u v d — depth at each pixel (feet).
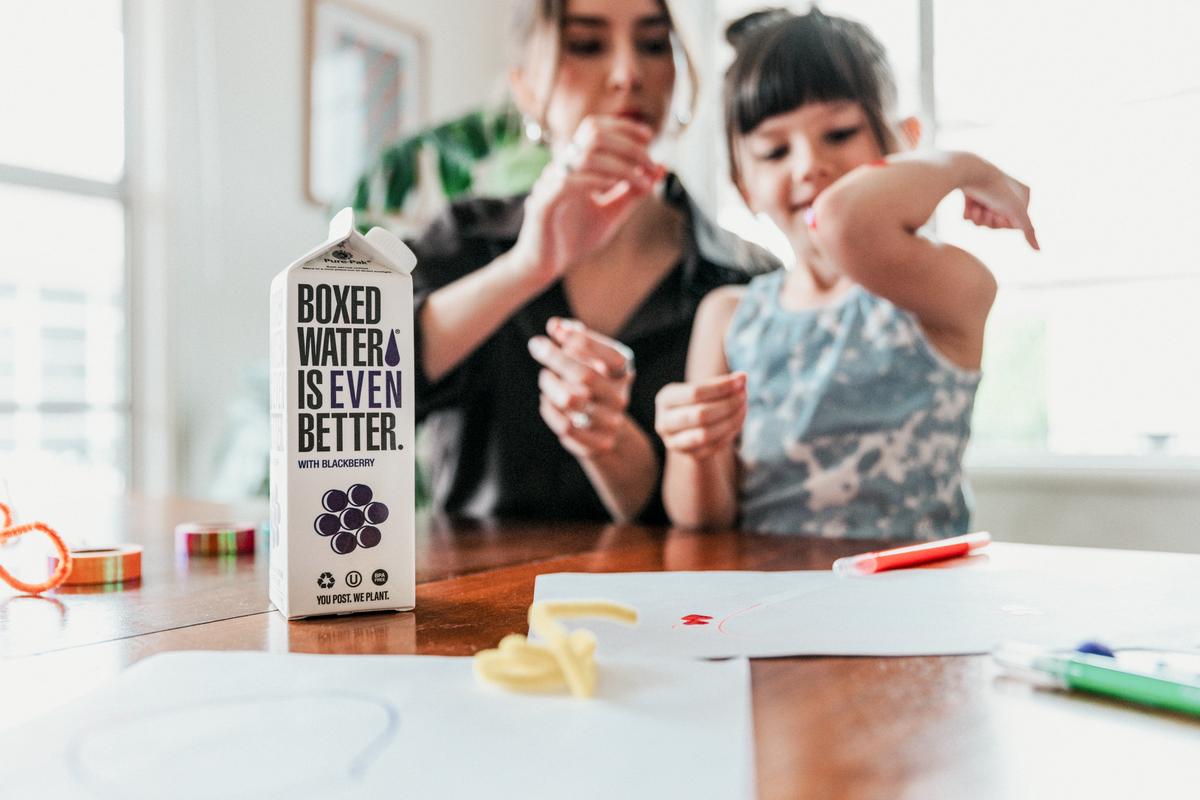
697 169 3.50
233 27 5.72
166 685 0.97
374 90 5.61
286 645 1.22
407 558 1.43
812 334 3.14
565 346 3.32
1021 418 3.80
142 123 5.82
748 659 1.13
